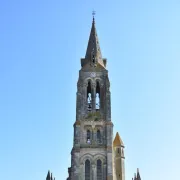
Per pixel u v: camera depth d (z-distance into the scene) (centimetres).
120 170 12444
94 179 10531
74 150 10781
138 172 12288
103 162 10731
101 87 11850
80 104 11519
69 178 11175
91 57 12269
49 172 11362
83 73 11994
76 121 11225
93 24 13250
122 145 12888
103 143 11006
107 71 12062
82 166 10694
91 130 11188
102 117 11381
